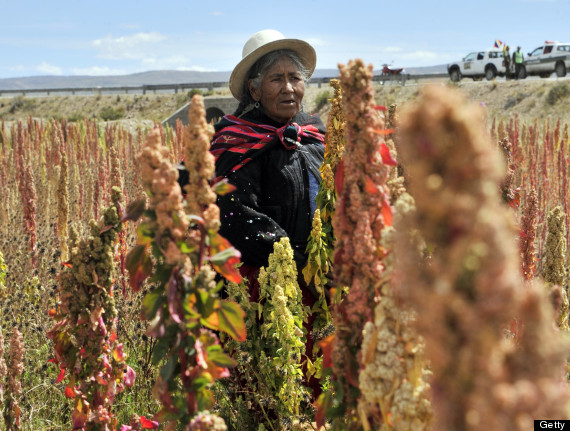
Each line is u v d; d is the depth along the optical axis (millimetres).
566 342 953
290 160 3689
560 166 8805
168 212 1573
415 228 1065
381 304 1412
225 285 3469
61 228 4863
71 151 12289
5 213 6469
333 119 3268
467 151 889
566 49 33219
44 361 3660
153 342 3500
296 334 3037
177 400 1743
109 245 2199
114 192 2197
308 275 3371
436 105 897
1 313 4070
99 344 2217
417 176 930
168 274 1639
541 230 5719
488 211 885
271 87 3734
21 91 61938
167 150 1613
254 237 3443
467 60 36750
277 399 3078
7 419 2463
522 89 31891
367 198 1588
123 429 2350
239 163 3598
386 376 1387
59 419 3262
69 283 2186
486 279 868
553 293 1390
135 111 53406
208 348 1731
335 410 1653
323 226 3408
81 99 57312
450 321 907
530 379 929
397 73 39688
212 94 52562
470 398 909
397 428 1375
